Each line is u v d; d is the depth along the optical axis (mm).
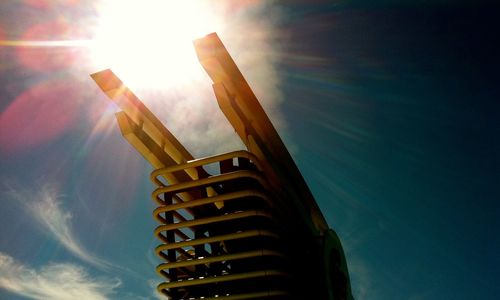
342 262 9797
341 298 8938
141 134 8719
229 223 7930
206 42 7695
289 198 8961
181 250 8508
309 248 8891
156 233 7848
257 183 8242
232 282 7496
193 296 7590
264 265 7352
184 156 9773
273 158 8867
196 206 8438
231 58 8023
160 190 7961
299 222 9070
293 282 7961
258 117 8781
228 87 8023
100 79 8148
